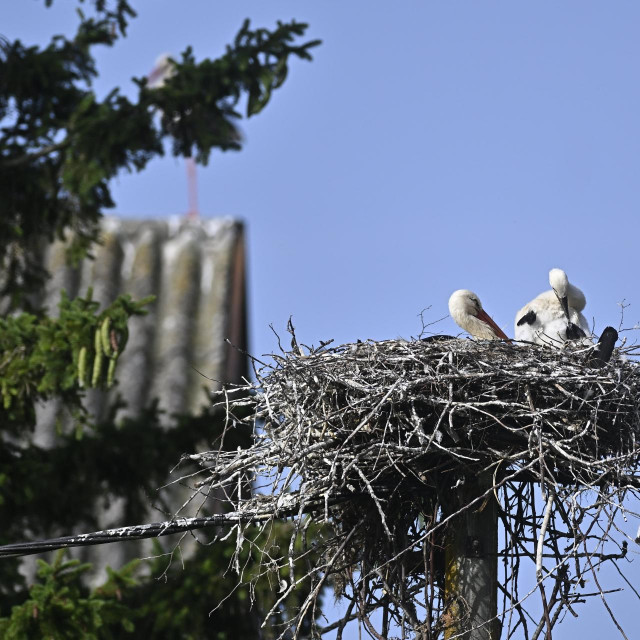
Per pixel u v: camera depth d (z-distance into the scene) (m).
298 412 11.93
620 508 11.42
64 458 16.67
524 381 12.09
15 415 15.57
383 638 12.09
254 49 16.38
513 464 12.09
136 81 16.38
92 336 14.72
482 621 12.12
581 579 11.73
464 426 11.98
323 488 12.04
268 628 13.85
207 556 16.22
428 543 12.30
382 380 12.02
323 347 12.44
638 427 12.37
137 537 11.80
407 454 11.80
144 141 16.44
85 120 16.30
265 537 15.70
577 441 12.08
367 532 12.46
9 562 15.76
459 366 12.16
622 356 13.16
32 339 14.98
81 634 14.27
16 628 14.14
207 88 16.27
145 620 15.96
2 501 16.17
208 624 15.98
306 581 15.12
